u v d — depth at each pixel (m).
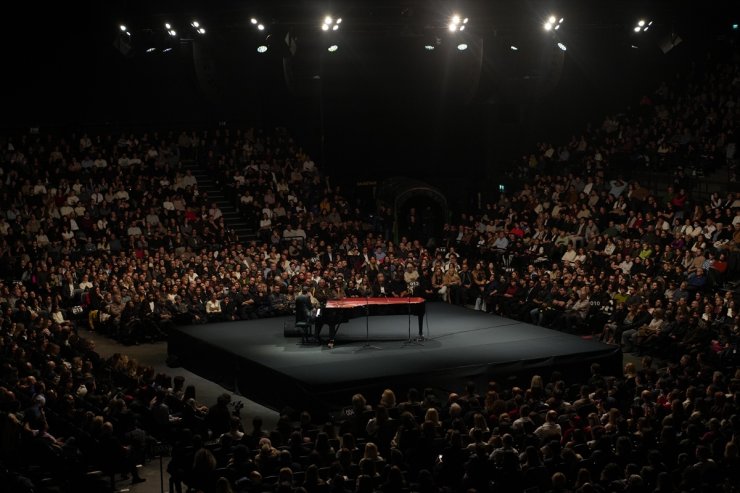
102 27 40.16
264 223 35.31
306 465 13.59
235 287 28.36
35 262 30.73
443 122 42.03
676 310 24.30
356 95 41.62
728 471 12.98
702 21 38.50
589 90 41.06
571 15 27.55
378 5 29.34
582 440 14.36
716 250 27.05
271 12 27.06
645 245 28.42
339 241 34.97
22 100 39.44
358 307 22.80
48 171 36.44
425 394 17.88
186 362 24.67
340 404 19.53
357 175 42.44
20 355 19.89
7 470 14.27
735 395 15.95
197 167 39.88
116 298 27.94
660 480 11.71
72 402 16.91
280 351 22.48
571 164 37.44
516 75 27.78
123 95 41.16
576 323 26.28
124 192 35.56
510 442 13.29
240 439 14.91
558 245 31.53
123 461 15.28
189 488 14.24
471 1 31.83
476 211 39.88
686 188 32.09
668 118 36.34
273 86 42.66
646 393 16.50
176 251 32.47
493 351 22.16
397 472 11.96
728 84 35.75
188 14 26.61
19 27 39.06
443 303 29.00
